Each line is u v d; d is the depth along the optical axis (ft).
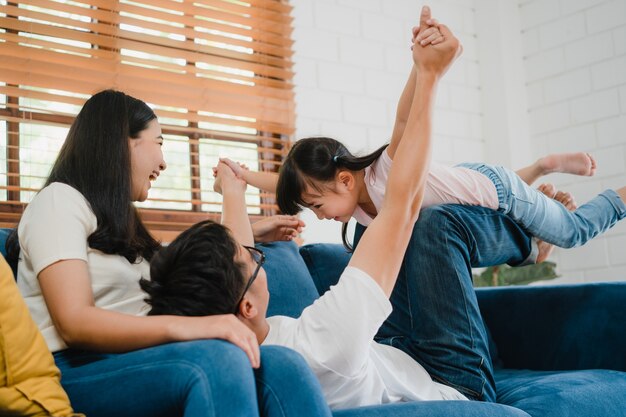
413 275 5.27
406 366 4.89
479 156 12.93
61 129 8.64
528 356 6.84
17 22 8.17
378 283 4.11
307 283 6.19
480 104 13.14
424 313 5.18
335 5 11.40
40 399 3.22
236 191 5.96
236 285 3.93
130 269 4.74
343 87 11.24
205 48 9.71
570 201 7.31
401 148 4.40
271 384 3.35
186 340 3.45
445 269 5.20
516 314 7.01
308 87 10.85
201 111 9.60
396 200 4.29
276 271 5.97
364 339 4.00
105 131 4.83
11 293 3.40
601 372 5.76
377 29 11.84
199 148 9.80
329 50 11.19
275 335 4.23
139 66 9.14
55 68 8.31
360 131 11.31
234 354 3.19
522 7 13.28
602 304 6.40
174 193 9.47
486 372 5.10
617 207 7.02
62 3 8.48
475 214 5.70
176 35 9.95
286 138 10.46
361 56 11.55
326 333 4.01
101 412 3.29
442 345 5.08
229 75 9.82
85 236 4.43
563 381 5.38
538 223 6.27
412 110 4.46
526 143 12.89
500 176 6.21
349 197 5.86
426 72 4.49
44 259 4.08
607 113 11.97
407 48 12.16
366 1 11.80
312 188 5.87
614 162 11.84
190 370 3.11
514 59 13.04
